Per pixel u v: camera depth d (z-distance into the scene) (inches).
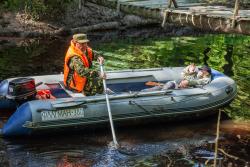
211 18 322.3
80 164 208.1
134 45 478.6
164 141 237.3
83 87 249.0
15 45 455.2
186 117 262.5
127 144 232.1
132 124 252.4
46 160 211.2
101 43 484.7
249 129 255.3
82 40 245.9
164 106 253.6
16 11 536.4
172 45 486.3
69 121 234.7
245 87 330.0
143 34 549.0
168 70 301.1
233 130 253.3
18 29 508.1
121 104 245.8
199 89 268.8
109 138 238.8
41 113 229.3
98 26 543.8
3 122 245.1
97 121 240.7
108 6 438.6
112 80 282.2
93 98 241.3
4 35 497.4
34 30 513.0
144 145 231.5
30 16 531.2
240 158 217.9
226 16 313.7
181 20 351.6
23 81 240.8
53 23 537.0
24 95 240.2
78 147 226.2
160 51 450.9
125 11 415.2
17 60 387.9
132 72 291.9
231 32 311.7
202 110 263.3
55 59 398.6
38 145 226.5
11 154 215.6
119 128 251.3
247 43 508.7
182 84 273.9
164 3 416.2
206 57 429.4
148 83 287.4
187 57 426.6
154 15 378.3
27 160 210.2
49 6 538.6
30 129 228.4
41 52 425.4
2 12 530.3
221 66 393.7
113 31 551.8
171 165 209.6
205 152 224.1
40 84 263.0
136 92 253.6
